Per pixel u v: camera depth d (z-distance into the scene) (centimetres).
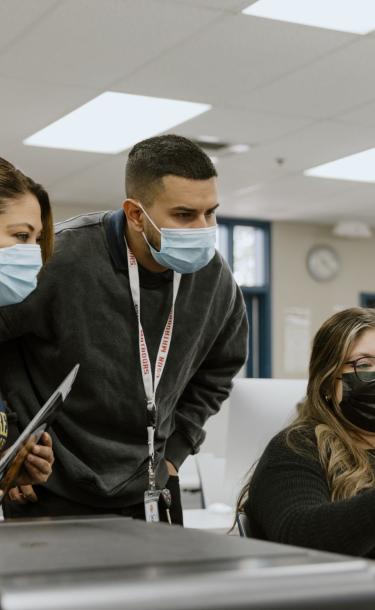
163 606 56
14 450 125
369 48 419
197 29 394
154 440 175
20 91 474
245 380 256
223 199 751
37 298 164
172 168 157
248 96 488
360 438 160
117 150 591
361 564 65
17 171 152
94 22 384
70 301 166
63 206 759
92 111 516
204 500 293
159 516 173
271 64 438
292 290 854
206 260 165
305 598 61
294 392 255
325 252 868
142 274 171
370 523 120
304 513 128
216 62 434
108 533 80
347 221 845
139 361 170
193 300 178
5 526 87
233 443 255
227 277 188
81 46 410
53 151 594
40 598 54
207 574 60
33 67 436
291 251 857
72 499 167
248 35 401
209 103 501
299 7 377
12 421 163
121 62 432
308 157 617
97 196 730
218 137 570
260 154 609
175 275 175
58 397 138
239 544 73
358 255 888
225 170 652
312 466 149
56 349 168
